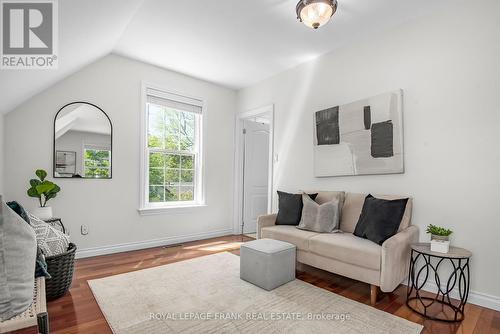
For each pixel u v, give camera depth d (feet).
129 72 11.63
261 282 7.63
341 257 7.30
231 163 15.28
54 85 9.89
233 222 15.24
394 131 8.54
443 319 6.06
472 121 7.13
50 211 8.69
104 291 7.30
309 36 9.65
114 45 10.40
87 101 10.59
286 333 5.44
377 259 6.57
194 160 14.01
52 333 5.37
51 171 9.80
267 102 13.64
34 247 3.50
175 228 12.94
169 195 13.00
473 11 7.21
